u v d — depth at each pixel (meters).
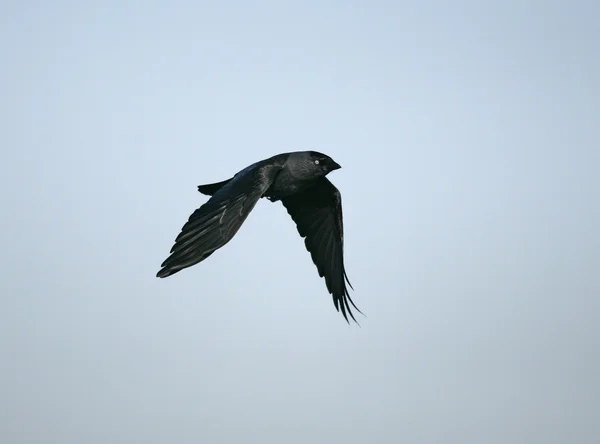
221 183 15.19
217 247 12.34
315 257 16.52
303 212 16.41
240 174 13.69
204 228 12.35
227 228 12.51
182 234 12.23
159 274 11.91
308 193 16.09
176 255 12.06
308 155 14.59
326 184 15.91
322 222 16.41
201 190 15.30
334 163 14.69
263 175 13.63
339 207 16.14
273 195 14.86
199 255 12.16
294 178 14.53
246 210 12.84
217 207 12.60
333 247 16.39
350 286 16.39
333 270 16.41
